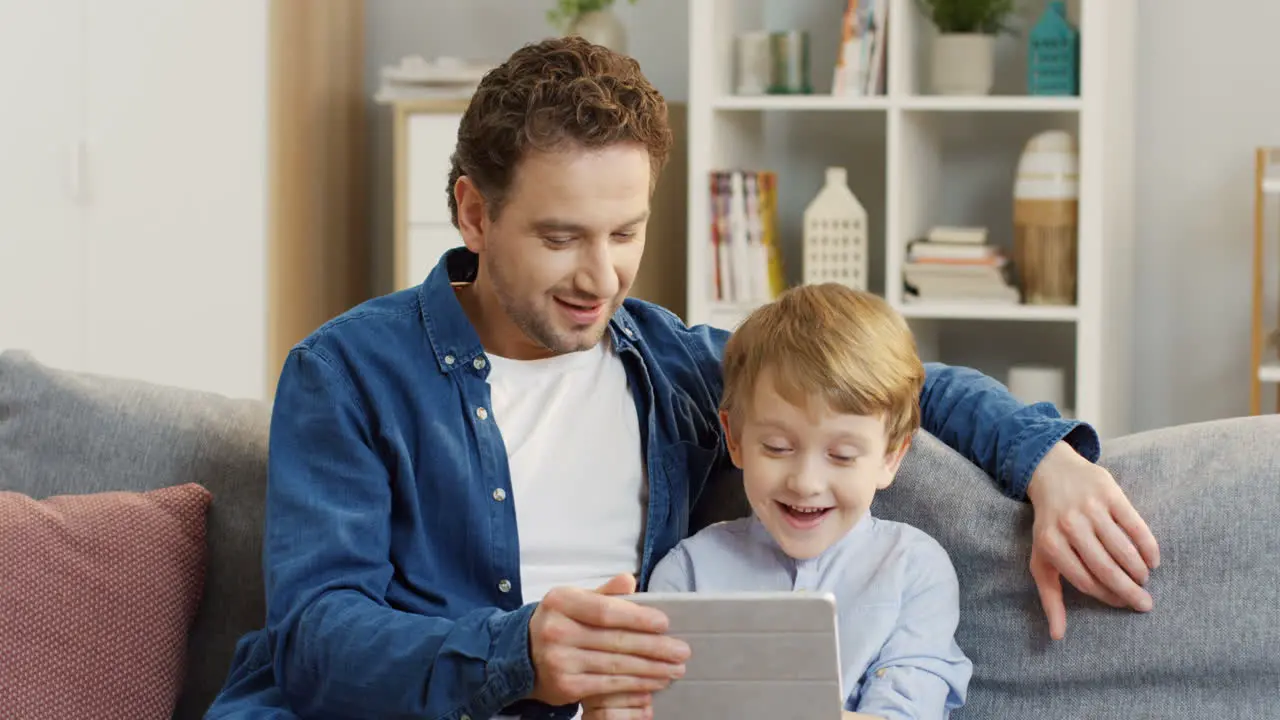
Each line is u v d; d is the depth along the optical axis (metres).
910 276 3.52
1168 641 1.49
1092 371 3.36
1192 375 3.78
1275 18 3.64
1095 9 3.30
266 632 1.57
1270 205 3.68
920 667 1.48
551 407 1.62
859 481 1.49
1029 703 1.54
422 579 1.55
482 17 4.30
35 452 1.82
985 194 3.84
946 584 1.54
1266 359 3.59
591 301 1.50
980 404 1.66
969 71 3.52
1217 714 1.48
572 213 1.45
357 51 4.30
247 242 3.84
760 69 3.63
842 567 1.55
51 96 3.88
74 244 3.90
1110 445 1.63
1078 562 1.49
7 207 3.90
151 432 1.81
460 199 1.58
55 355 3.92
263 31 3.79
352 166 4.29
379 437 1.55
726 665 1.25
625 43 3.93
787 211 3.99
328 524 1.48
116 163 3.89
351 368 1.55
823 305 1.52
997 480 1.61
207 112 3.84
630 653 1.25
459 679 1.33
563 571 1.59
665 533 1.64
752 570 1.58
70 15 3.87
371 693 1.37
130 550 1.69
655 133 1.50
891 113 3.46
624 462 1.63
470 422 1.58
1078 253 3.38
